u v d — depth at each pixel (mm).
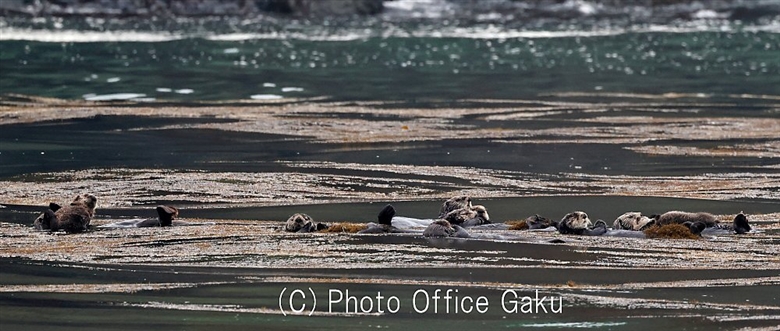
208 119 77750
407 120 78500
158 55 117812
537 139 70438
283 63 113000
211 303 35875
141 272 39156
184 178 57094
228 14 157250
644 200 52562
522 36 141000
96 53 118375
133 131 72000
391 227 44938
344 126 75188
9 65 107438
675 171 60219
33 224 46719
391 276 38594
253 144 67562
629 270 39500
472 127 75500
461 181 56969
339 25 149750
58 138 69125
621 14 164875
